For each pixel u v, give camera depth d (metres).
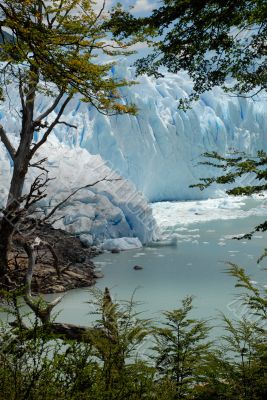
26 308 7.91
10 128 37.16
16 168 14.93
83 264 19.89
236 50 5.81
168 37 5.39
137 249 25.09
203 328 3.13
